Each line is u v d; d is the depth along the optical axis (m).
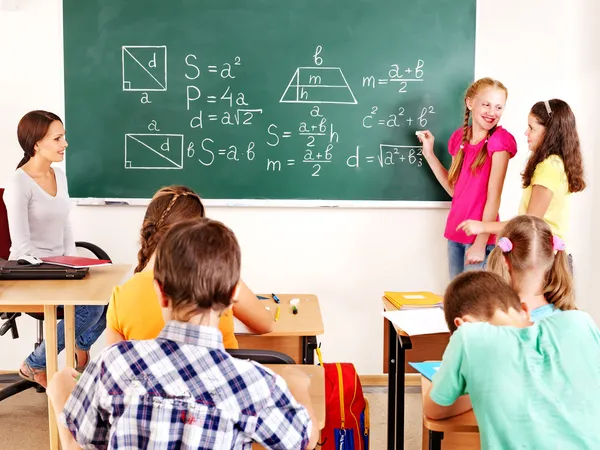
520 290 1.88
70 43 3.53
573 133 2.90
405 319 2.42
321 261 3.70
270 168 3.62
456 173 3.43
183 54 3.54
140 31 3.53
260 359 1.86
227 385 1.23
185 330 1.26
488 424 1.51
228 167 3.62
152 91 3.56
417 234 3.69
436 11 3.55
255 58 3.55
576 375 1.53
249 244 3.68
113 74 3.55
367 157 3.63
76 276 2.70
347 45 3.55
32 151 3.06
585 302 3.52
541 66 3.59
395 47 3.56
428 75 3.58
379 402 3.53
